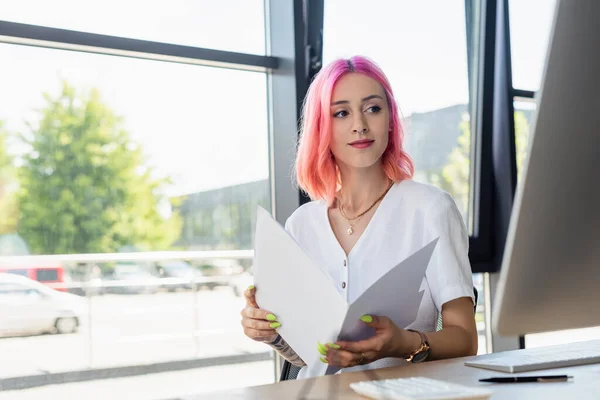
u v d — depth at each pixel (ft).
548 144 2.57
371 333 4.43
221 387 9.89
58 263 8.67
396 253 5.71
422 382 3.53
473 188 12.46
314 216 6.13
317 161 6.14
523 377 3.69
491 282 12.57
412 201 5.80
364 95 5.73
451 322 5.25
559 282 2.78
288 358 5.34
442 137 12.00
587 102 2.54
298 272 4.34
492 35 12.21
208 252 9.62
